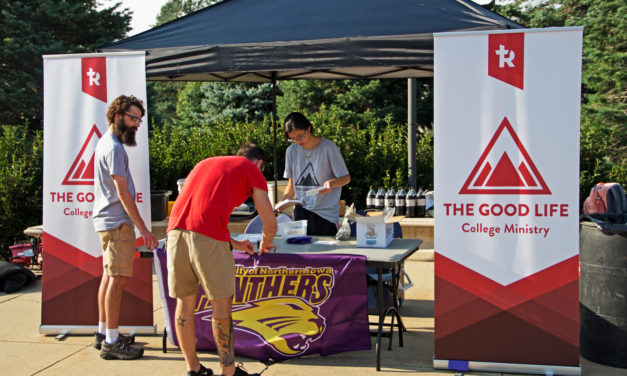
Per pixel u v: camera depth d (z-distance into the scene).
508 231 3.68
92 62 4.47
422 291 5.91
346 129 8.83
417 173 8.65
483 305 3.75
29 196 7.93
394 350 4.25
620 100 14.88
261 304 4.02
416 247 4.33
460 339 3.80
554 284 3.63
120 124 4.07
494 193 3.68
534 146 3.61
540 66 3.58
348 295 3.90
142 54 4.43
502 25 4.45
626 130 13.95
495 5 16.03
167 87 34.38
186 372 3.89
